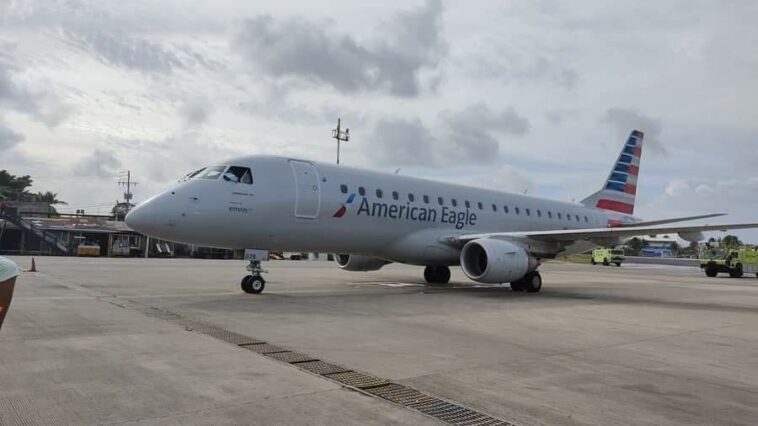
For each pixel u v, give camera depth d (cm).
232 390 515
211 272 2347
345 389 533
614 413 483
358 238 1653
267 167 1482
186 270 2447
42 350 666
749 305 1521
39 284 1548
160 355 654
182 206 1325
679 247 11750
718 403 525
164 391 505
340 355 694
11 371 565
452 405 495
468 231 1964
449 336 859
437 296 1522
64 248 5022
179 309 1080
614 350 780
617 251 6266
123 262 3156
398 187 1767
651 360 717
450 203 1909
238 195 1397
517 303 1399
